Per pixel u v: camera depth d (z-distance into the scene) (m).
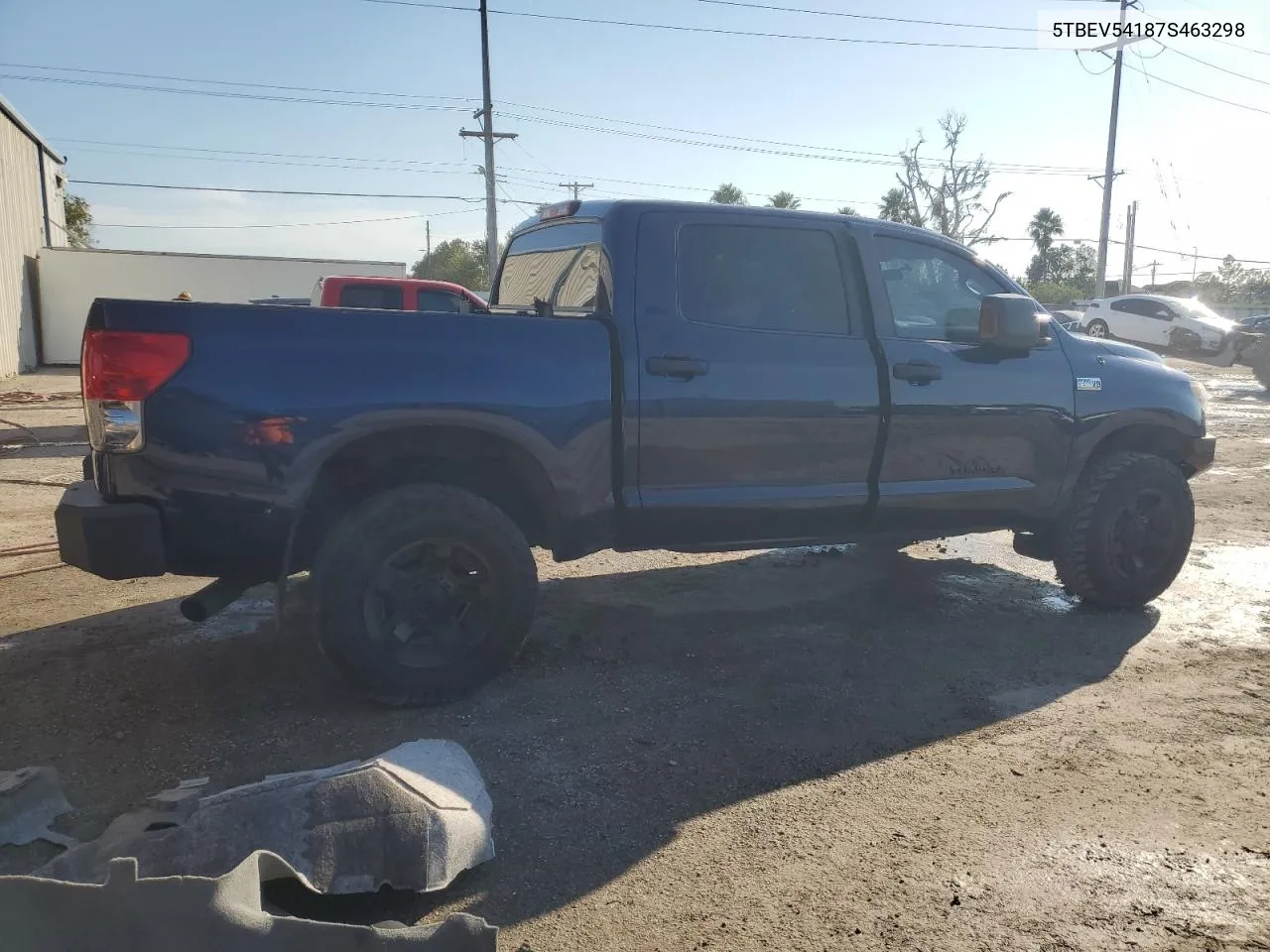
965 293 5.07
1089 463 5.35
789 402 4.39
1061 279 72.62
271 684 4.10
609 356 4.07
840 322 4.63
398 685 3.80
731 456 4.34
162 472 3.43
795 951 2.45
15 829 2.88
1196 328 24.75
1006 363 4.97
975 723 3.84
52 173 29.80
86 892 2.11
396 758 3.00
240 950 2.09
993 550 6.77
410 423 3.70
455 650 3.93
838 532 4.70
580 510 4.07
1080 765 3.48
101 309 3.38
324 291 12.95
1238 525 7.52
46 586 5.54
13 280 24.34
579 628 4.89
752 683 4.21
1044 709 3.98
